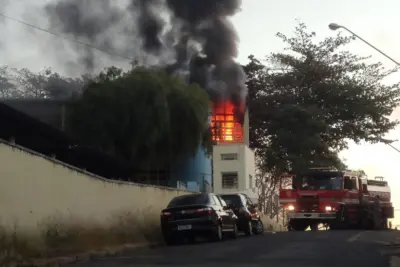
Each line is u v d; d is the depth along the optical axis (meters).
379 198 33.34
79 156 28.45
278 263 12.48
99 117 27.66
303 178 30.30
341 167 48.91
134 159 28.52
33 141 27.47
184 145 29.28
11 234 13.69
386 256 13.84
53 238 15.35
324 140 49.78
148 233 21.12
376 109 48.41
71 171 17.28
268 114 50.41
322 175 30.12
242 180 39.03
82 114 27.97
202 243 19.92
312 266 11.84
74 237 16.27
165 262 13.23
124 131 27.61
